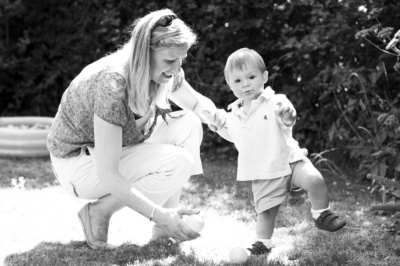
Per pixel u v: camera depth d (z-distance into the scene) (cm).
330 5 522
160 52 292
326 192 304
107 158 297
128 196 294
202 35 611
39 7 718
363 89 478
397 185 349
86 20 693
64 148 327
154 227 340
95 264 296
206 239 338
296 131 555
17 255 313
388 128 449
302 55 532
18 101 732
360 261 298
